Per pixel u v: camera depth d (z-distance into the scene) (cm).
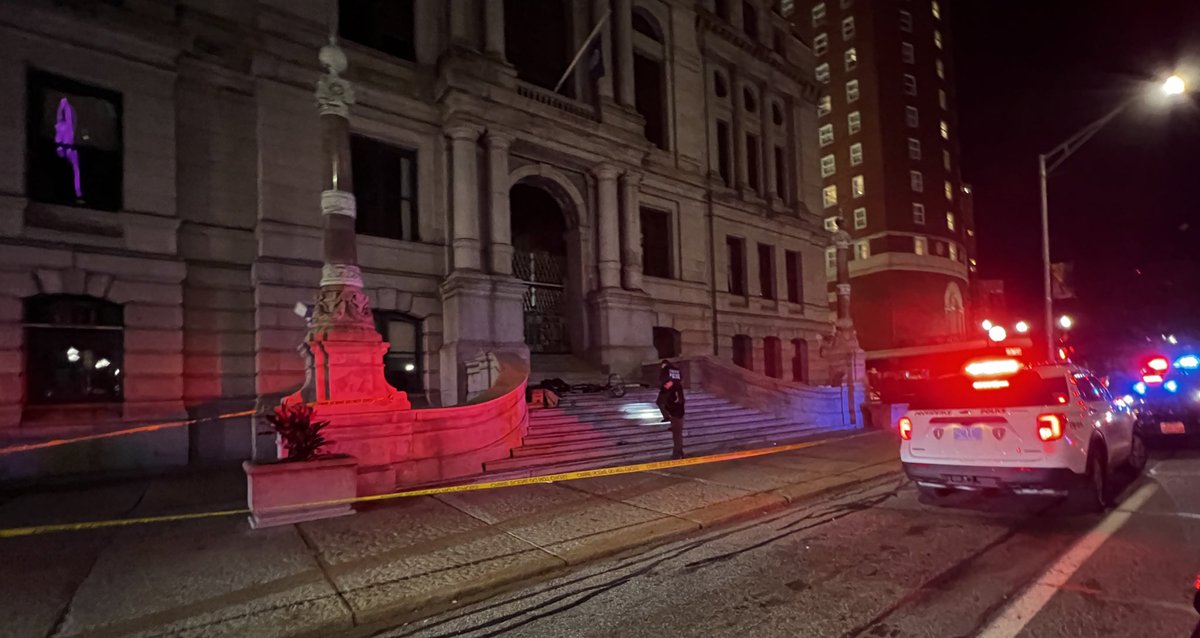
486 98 1591
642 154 1941
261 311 1309
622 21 1994
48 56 1150
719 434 1366
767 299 2503
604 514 753
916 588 502
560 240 1988
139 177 1228
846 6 5175
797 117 2805
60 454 1089
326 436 856
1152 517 681
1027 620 432
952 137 5397
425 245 1566
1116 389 1175
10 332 1074
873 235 4912
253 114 1385
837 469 1027
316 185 1409
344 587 529
